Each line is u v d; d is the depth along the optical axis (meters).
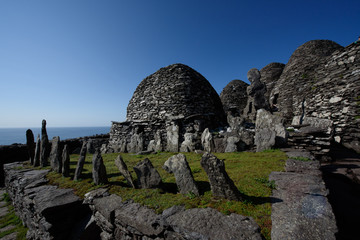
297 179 3.79
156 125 11.95
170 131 10.66
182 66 14.08
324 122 8.59
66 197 4.54
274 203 3.00
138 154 10.12
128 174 4.60
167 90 12.86
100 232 4.12
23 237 5.88
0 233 6.25
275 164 5.09
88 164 8.33
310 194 3.11
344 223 3.21
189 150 9.60
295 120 12.55
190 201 3.38
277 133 7.46
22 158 13.15
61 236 4.18
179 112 11.90
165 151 10.57
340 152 7.48
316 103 10.71
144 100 13.60
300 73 14.07
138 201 3.68
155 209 3.29
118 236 3.46
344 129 8.30
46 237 4.27
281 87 15.90
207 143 8.96
